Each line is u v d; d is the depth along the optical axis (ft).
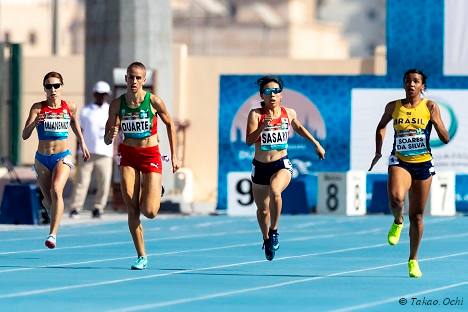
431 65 241.76
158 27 255.09
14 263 130.41
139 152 117.91
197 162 287.48
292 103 243.81
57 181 136.67
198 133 287.48
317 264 132.36
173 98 285.64
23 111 305.32
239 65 286.87
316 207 242.17
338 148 242.99
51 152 139.33
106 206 248.11
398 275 119.34
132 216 121.19
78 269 123.65
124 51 253.85
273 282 111.45
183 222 215.31
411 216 115.96
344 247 159.63
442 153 242.78
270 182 124.26
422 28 241.35
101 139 211.41
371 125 242.17
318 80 242.99
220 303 94.22
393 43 242.17
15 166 304.30
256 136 123.65
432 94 241.76
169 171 260.83
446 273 122.21
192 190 277.03
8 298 96.89
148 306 91.81
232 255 144.56
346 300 96.89
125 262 132.46
